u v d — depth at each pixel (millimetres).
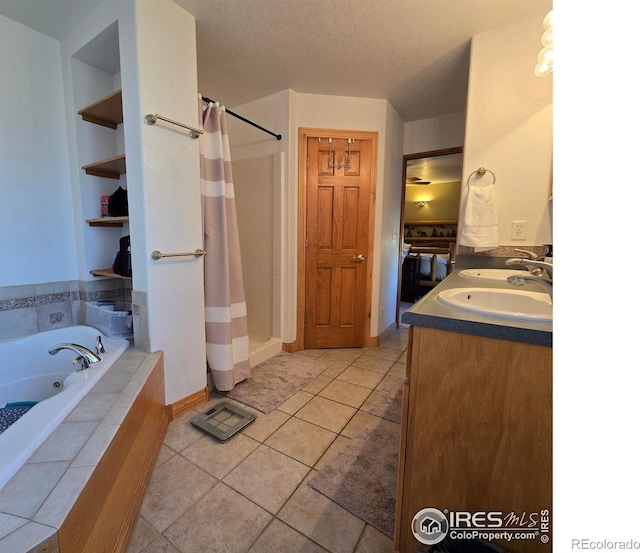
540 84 1774
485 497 907
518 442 850
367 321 3070
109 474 984
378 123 2832
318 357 2822
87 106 1893
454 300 1077
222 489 1318
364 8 1669
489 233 1884
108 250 2162
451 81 2465
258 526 1152
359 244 2969
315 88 2617
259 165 2863
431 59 2160
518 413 841
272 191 2820
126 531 1075
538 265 1160
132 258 1673
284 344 2947
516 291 1351
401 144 3307
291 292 2883
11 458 871
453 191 6418
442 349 908
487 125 1908
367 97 2775
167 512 1203
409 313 939
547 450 820
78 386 1292
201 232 1871
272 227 2863
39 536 673
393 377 2424
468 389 890
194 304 1873
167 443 1605
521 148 1844
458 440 920
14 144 1821
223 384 2070
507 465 870
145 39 1514
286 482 1361
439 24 1798
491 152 1911
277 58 2156
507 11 1692
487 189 1888
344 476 1398
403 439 990
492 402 867
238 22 1783
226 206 2096
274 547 1076
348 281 3010
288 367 2586
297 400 2057
